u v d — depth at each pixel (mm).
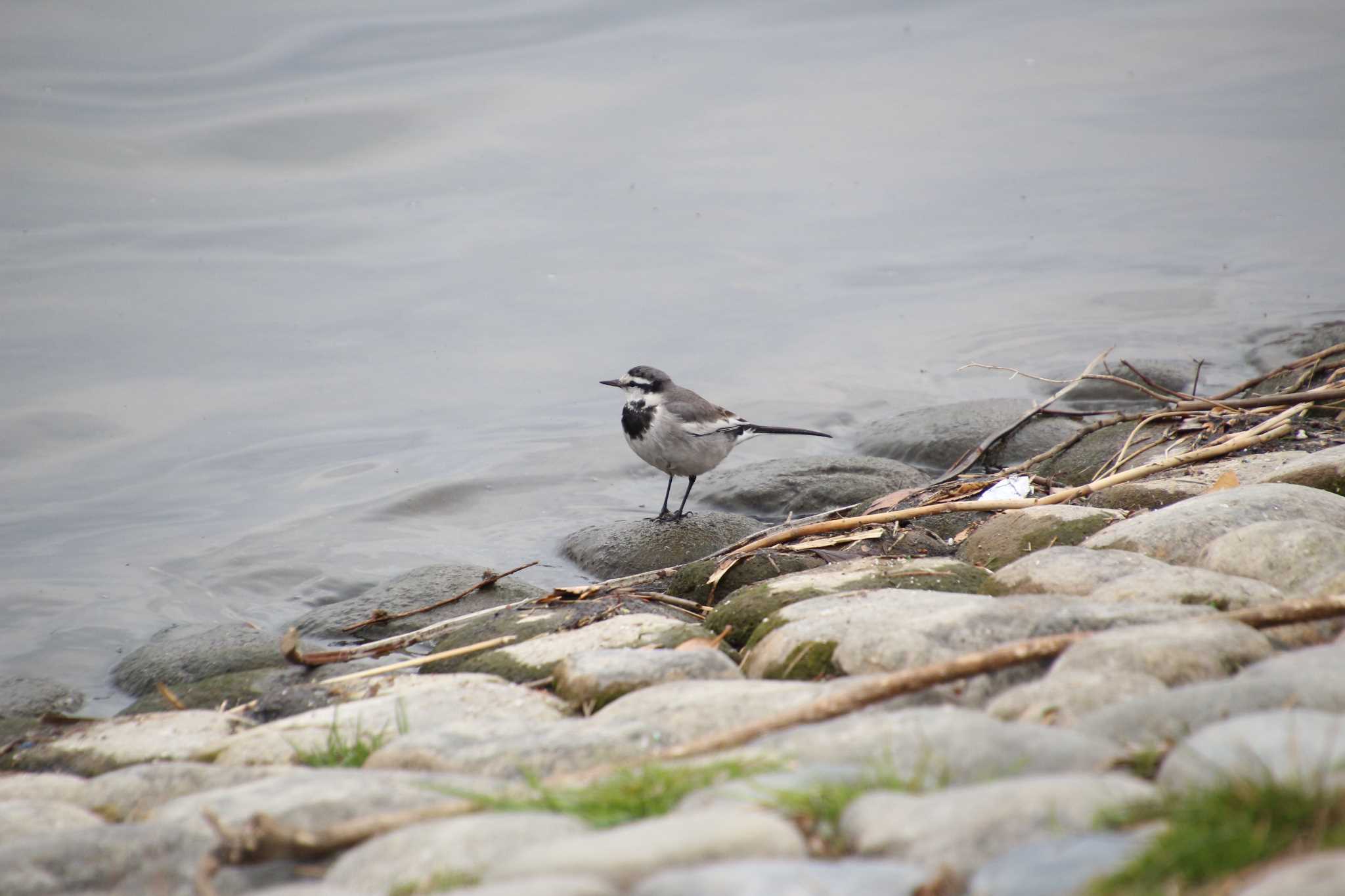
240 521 13289
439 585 10977
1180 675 5133
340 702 7367
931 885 3385
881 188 22875
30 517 13289
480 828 4004
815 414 15891
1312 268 19297
